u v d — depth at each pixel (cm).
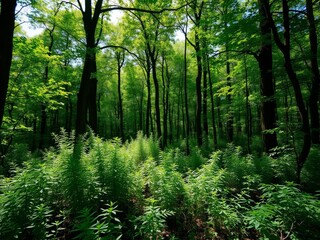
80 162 527
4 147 1227
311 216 309
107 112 3828
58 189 483
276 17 871
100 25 1778
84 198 459
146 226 348
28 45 919
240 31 831
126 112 4069
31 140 2058
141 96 3278
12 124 1061
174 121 4259
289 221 327
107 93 3628
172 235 440
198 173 615
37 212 379
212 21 937
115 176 509
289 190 341
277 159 742
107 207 484
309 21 705
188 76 2739
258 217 302
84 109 862
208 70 1420
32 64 1014
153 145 1191
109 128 4231
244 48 898
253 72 1238
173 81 2920
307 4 711
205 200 477
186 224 479
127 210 505
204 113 1895
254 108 2439
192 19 1439
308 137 605
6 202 388
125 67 2450
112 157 550
